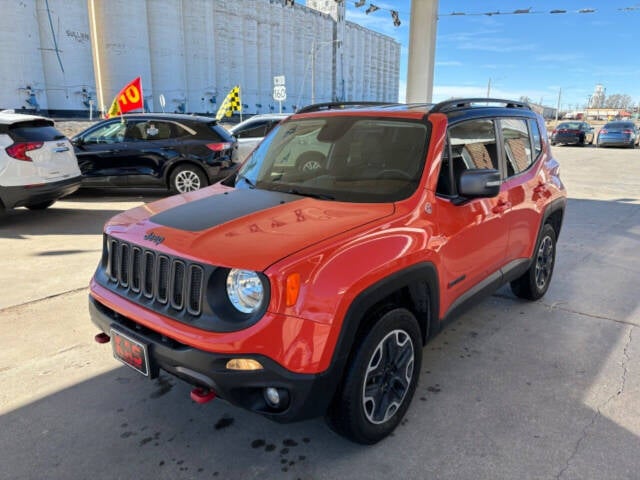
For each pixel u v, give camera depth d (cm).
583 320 416
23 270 521
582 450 255
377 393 252
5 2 3731
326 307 215
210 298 216
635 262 578
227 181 354
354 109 353
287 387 212
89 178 899
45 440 260
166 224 254
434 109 316
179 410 288
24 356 345
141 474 238
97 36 4619
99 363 338
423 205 273
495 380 322
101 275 278
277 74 6694
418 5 1077
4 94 3850
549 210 427
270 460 248
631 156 2030
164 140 907
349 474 239
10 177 682
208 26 5472
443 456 251
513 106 410
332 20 7588
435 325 289
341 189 295
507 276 376
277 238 228
